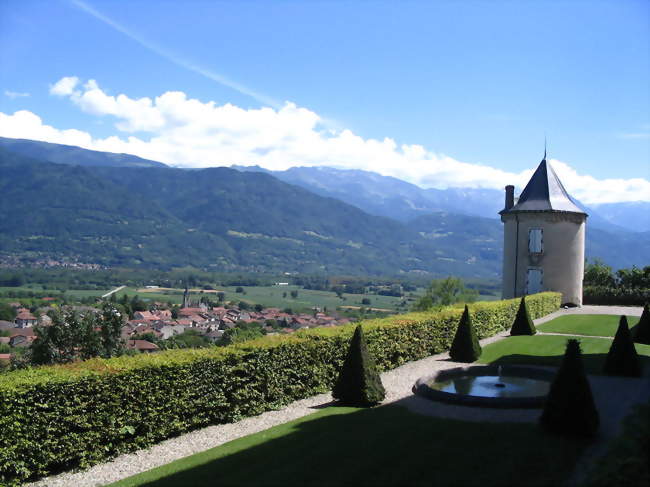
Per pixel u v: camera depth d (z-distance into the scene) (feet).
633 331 77.82
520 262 116.26
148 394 36.29
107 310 69.92
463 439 30.71
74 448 32.63
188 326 266.77
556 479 24.99
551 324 89.56
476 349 61.52
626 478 19.58
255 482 26.30
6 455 29.91
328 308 422.41
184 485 27.07
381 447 29.91
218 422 40.83
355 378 42.65
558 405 31.04
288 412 43.06
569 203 115.96
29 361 65.67
